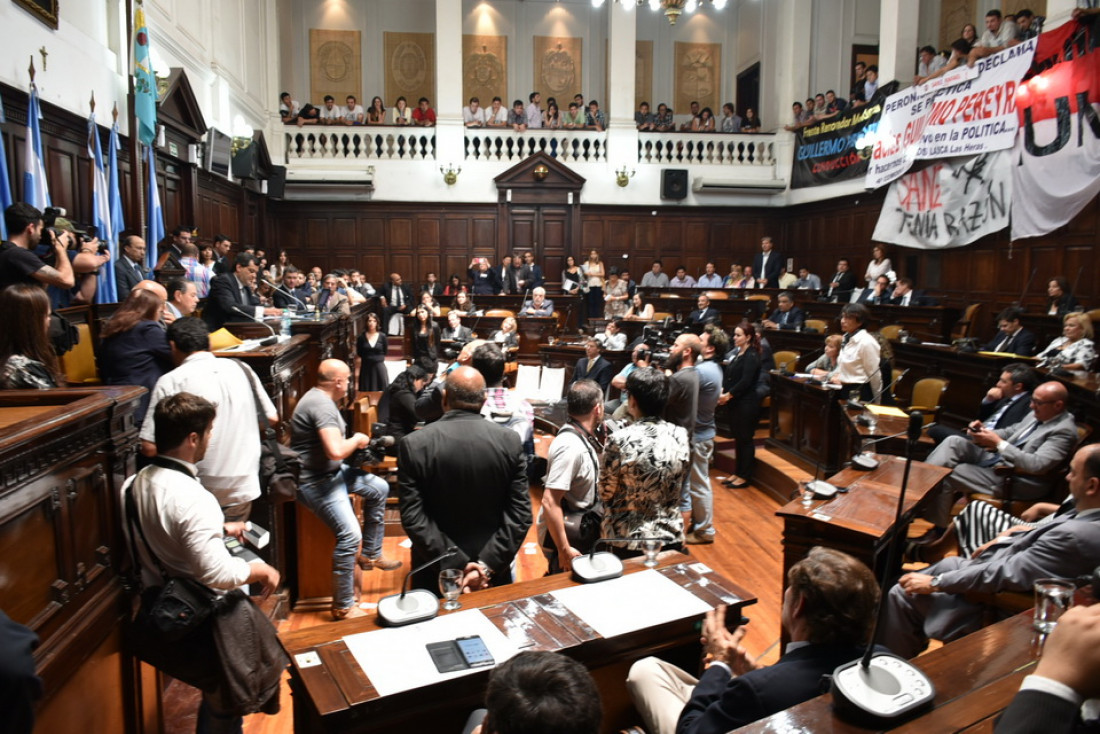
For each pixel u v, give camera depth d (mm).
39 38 6113
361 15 17891
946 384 6398
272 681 2359
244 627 2307
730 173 16531
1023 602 2867
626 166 16156
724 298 13078
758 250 16797
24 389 2518
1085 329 6465
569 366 9000
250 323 5293
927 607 3078
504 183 15883
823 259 15281
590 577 2473
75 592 2072
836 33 16062
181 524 2176
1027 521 3506
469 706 1948
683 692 2141
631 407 3184
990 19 10492
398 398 5051
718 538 5395
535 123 16500
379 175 15750
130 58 7254
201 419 2299
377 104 16109
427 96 18188
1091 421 4863
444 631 2127
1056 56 8977
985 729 1452
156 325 3559
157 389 2893
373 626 2164
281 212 15781
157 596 2273
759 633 3930
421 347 10094
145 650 2301
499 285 14812
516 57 18438
